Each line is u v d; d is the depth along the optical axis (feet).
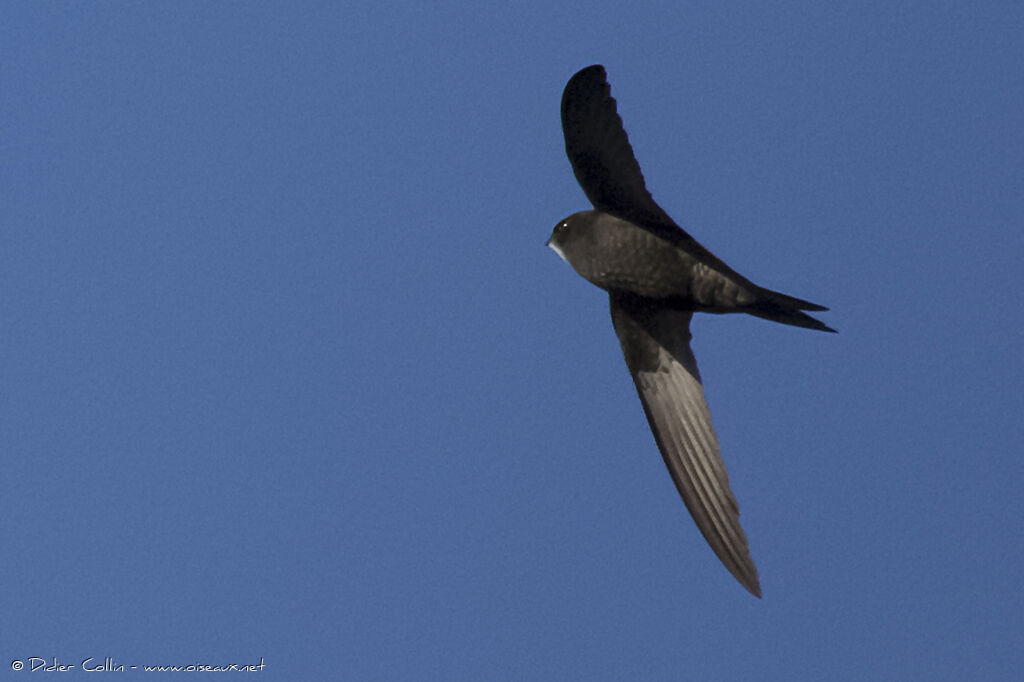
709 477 40.11
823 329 37.40
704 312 39.01
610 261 37.42
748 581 38.86
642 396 41.37
